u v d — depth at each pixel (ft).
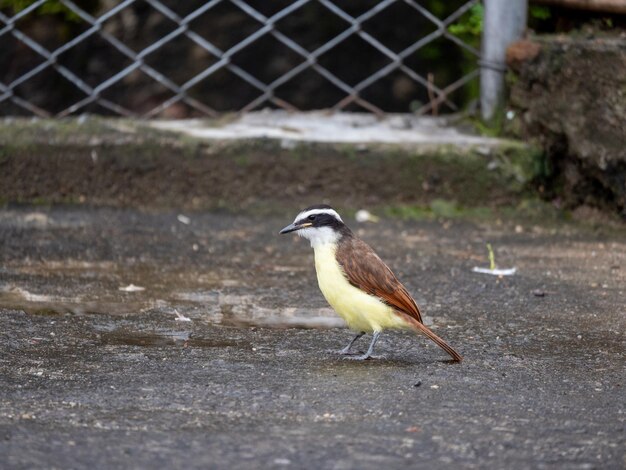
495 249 41.60
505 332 30.83
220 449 20.63
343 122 51.03
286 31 63.52
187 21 50.37
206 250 40.60
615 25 46.88
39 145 46.52
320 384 25.44
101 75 60.18
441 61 63.26
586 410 23.63
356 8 63.16
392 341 30.09
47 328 30.14
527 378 26.22
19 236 41.34
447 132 50.08
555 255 40.75
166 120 51.01
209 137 47.24
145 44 60.90
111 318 31.50
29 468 19.45
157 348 28.50
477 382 25.81
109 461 19.89
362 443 21.09
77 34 58.65
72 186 46.91
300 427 22.08
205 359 27.53
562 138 46.57
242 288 35.60
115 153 46.80
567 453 20.75
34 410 22.85
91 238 41.52
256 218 46.09
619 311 33.14
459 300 34.42
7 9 55.52
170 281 36.14
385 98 65.00
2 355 27.22
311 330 31.09
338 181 47.24
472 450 20.80
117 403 23.53
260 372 26.45
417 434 21.71
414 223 46.14
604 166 44.45
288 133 48.32
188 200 47.14
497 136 49.60
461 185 47.50
